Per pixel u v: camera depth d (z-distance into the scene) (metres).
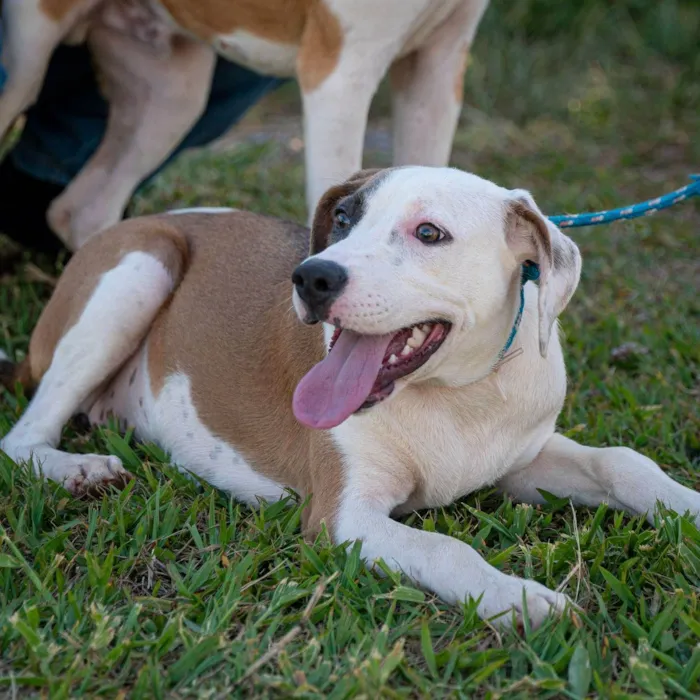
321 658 2.73
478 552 3.18
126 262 4.00
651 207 3.74
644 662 2.69
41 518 3.43
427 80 4.89
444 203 3.08
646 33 10.22
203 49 5.31
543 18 10.43
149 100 5.38
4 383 4.45
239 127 8.75
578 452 3.64
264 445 3.64
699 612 2.90
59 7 4.83
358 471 3.27
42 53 4.88
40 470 3.63
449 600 2.96
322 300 2.94
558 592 2.95
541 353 3.12
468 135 8.54
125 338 3.98
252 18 4.69
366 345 3.07
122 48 5.25
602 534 3.36
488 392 3.32
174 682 2.67
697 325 5.41
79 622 2.84
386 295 2.96
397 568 3.03
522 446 3.53
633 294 5.74
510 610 2.84
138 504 3.52
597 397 4.55
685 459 3.98
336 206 3.34
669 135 8.59
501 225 3.14
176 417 3.88
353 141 4.54
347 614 2.88
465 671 2.74
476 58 9.74
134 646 2.76
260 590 3.05
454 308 3.07
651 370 4.82
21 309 5.24
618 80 9.67
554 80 9.65
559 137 8.66
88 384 3.99
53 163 5.76
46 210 5.82
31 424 3.94
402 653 2.68
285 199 6.87
